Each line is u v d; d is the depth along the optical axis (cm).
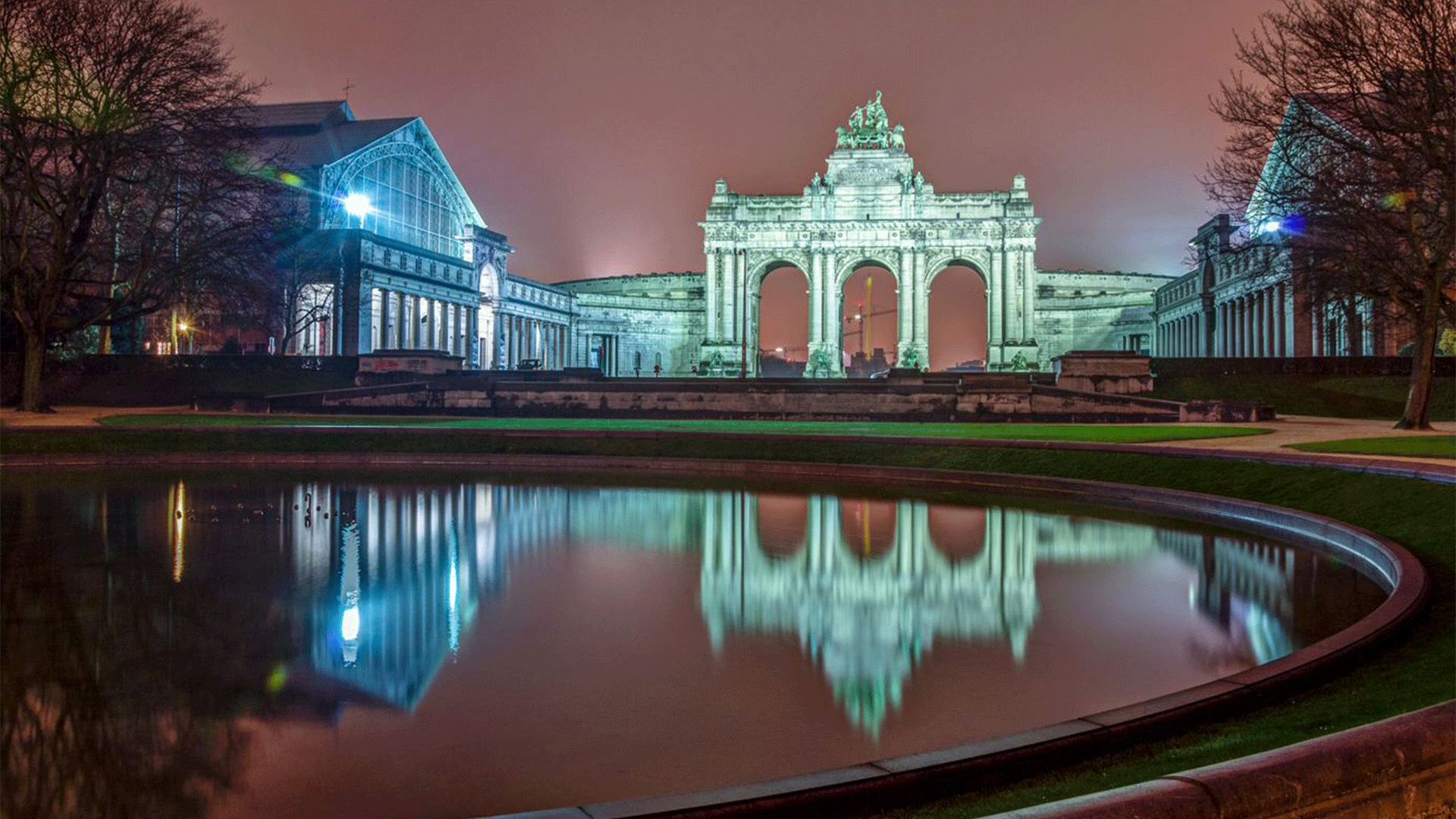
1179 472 2692
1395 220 3978
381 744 896
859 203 11944
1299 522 2070
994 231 11706
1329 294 4588
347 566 1722
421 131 10788
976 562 1794
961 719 967
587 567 1730
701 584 1598
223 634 1266
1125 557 1845
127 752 873
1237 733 855
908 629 1315
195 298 5978
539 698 1024
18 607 1396
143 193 5559
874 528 2200
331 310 8938
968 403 5409
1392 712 866
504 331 11844
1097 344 13950
